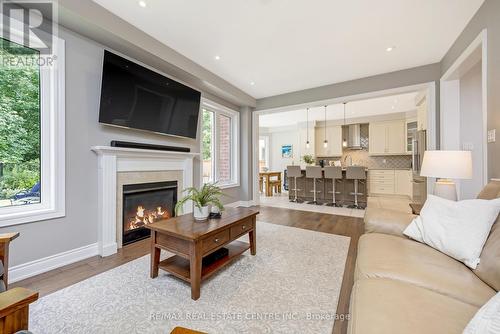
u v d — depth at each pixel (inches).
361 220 154.3
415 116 249.8
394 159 281.3
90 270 81.2
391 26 100.2
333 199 214.2
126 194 106.9
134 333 50.9
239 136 209.6
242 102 194.9
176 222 78.4
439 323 29.0
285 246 104.5
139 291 67.6
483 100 83.7
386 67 141.3
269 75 155.0
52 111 83.1
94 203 95.7
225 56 127.3
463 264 48.3
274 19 95.5
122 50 104.3
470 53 96.1
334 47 117.7
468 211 52.3
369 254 52.7
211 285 71.0
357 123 287.7
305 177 237.9
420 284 40.4
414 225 62.6
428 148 136.3
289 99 191.9
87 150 93.6
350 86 163.0
